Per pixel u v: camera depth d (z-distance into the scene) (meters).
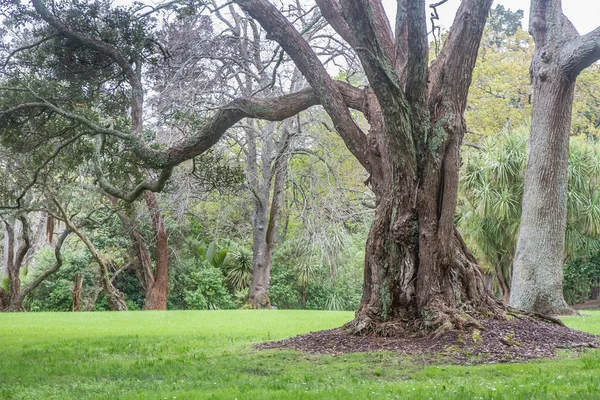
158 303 32.97
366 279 11.20
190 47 20.97
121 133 13.37
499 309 10.98
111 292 30.61
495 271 25.78
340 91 11.84
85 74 14.06
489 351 8.91
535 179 17.38
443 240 10.46
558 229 17.28
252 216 32.03
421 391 6.00
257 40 26.77
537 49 17.55
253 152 30.67
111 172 15.59
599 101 38.84
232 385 6.89
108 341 12.09
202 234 35.16
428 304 10.41
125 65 13.31
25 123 14.57
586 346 9.40
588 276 32.91
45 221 42.22
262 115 12.50
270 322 16.70
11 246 30.20
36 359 9.71
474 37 10.24
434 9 10.62
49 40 13.57
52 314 21.48
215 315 20.20
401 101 9.72
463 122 10.45
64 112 13.08
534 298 17.19
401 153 10.16
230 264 38.19
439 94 10.36
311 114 27.77
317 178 28.14
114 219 33.81
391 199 10.86
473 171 23.92
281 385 6.81
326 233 27.69
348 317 18.81
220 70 22.58
